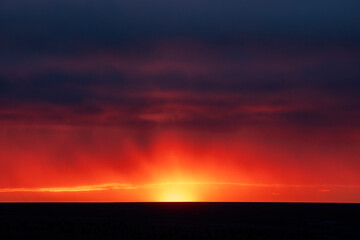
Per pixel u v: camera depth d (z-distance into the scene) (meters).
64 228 68.06
